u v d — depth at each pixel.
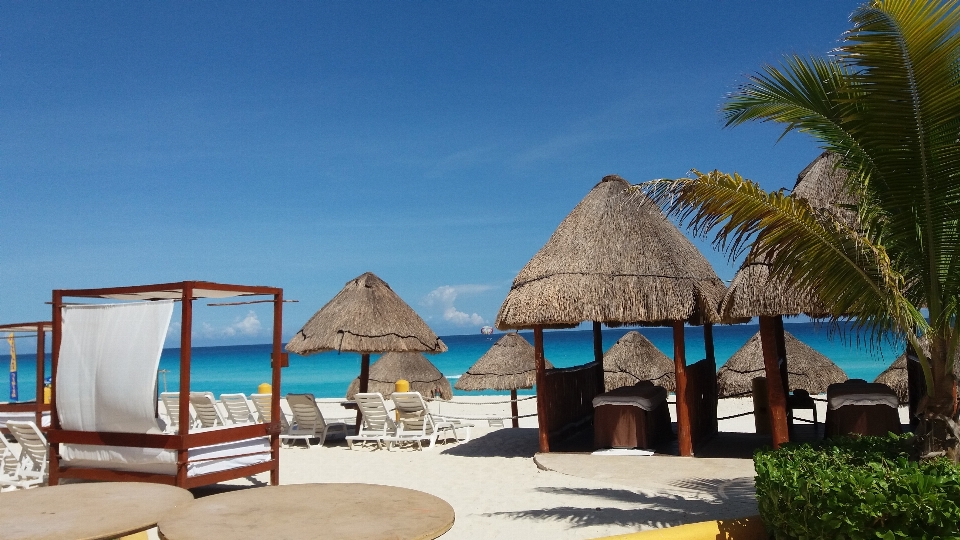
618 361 15.48
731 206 5.30
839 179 8.16
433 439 11.74
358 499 3.96
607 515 6.51
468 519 6.66
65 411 7.89
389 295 13.82
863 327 5.57
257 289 8.30
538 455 9.95
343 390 41.66
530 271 10.07
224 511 3.71
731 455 9.47
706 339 12.04
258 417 13.14
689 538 4.78
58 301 8.05
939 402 4.95
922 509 4.08
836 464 4.92
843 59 4.84
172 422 11.95
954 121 4.71
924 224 5.01
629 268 9.45
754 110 5.51
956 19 4.43
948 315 4.87
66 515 3.72
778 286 8.14
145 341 7.46
